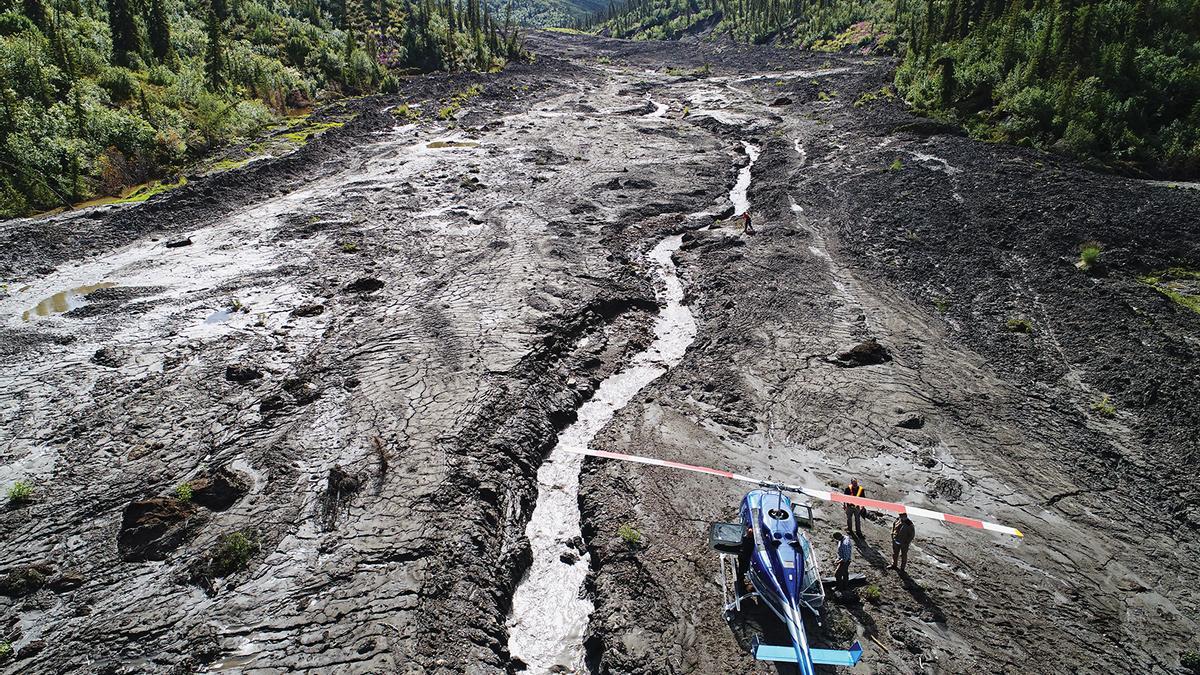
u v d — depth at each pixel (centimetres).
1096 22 6050
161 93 6419
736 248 3906
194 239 4128
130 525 1900
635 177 5288
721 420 2395
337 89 9062
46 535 1898
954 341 2812
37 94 5188
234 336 2973
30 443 2280
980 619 1587
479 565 1780
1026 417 2316
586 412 2584
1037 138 5409
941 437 2222
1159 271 3256
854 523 1866
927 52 8219
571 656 1630
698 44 16662
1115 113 5256
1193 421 2180
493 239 4025
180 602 1672
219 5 9581
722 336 2988
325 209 4575
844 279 3397
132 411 2447
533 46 16775
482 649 1570
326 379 2617
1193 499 1931
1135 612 1608
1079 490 1988
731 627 1591
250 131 6506
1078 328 2781
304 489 2030
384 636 1547
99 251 3919
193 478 2100
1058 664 1481
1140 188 4278
